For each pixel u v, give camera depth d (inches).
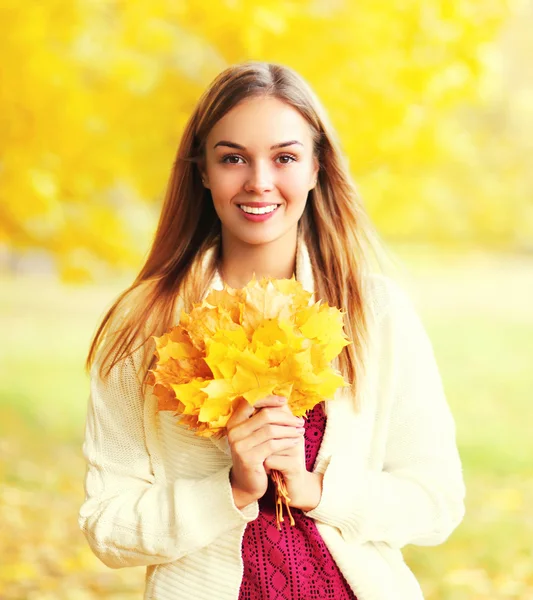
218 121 93.2
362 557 92.5
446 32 243.0
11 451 345.4
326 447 93.1
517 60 833.5
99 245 263.4
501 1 247.3
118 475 95.4
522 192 881.5
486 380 500.4
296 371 80.4
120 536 91.0
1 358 551.5
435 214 898.1
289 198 93.5
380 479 92.8
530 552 235.8
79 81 241.4
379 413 95.7
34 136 239.6
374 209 305.3
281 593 91.1
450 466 95.5
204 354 82.4
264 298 83.1
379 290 100.0
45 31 233.9
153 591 92.7
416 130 259.3
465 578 217.2
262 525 91.7
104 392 96.8
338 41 236.2
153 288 100.0
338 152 100.0
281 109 93.1
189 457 94.0
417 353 97.7
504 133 849.5
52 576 217.2
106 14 248.5
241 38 227.9
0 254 968.3
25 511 269.0
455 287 908.0
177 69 251.1
